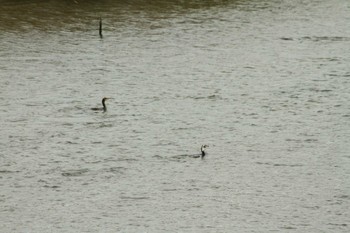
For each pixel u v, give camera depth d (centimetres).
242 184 8131
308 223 7406
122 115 9850
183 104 10244
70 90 10619
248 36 13225
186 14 14238
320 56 12288
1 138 9144
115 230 7275
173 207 7669
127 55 12062
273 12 14650
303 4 15300
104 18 13725
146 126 9544
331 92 10712
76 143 9044
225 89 10806
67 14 13800
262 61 11994
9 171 8350
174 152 8856
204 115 9906
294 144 9100
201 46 12619
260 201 7788
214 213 7575
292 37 13250
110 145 9006
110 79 11069
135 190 7981
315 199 7831
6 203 7706
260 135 9344
